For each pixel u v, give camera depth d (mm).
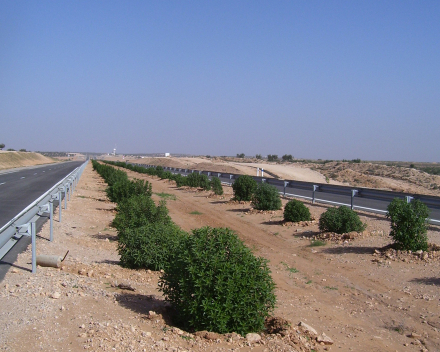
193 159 94562
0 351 4324
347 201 19594
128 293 6977
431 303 6918
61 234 12047
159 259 9008
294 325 5902
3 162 67938
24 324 5051
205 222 16203
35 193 23609
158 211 11477
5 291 6297
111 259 10102
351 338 5809
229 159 103500
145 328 5301
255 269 5617
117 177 27375
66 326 5078
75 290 6629
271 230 13875
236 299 5410
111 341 4703
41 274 7449
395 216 9758
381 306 7055
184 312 5574
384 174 53562
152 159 103562
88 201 21250
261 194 17625
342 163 68438
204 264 5496
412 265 8867
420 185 45000
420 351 5422
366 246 10688
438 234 11438
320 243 11500
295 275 9078
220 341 5094
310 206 18172
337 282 8453
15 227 7523
